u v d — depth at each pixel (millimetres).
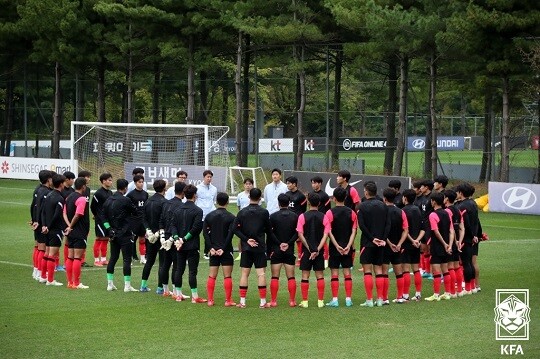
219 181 44844
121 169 49000
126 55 62844
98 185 48719
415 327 19375
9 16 66375
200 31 59438
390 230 21828
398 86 73625
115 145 49406
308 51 60469
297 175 46281
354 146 69500
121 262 29094
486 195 46062
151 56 63531
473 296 23109
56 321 19938
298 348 17531
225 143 48094
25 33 65250
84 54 62812
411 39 49062
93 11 62219
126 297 22891
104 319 20172
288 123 91188
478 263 28500
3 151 73375
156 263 28609
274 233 21672
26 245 32562
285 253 21578
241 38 58688
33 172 59375
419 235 22484
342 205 21688
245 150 65250
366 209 21609
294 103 89812
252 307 21719
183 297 22578
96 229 27938
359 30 53406
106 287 24453
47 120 85438
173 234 22031
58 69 66125
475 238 23281
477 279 23703
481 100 57062
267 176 58562
